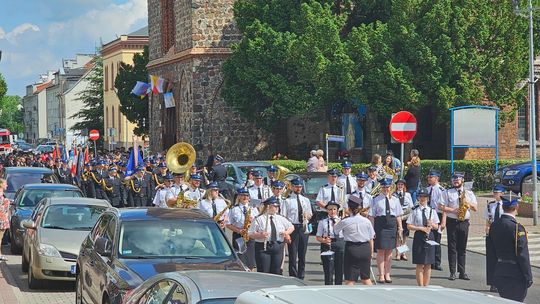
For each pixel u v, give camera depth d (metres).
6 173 29.06
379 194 18.48
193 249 12.37
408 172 24.83
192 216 13.16
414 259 17.39
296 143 52.09
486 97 40.88
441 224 18.89
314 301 4.98
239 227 16.75
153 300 8.38
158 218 12.95
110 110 93.06
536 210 27.06
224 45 50.69
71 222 18.30
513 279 13.16
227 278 8.41
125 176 29.67
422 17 40.41
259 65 44.47
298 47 42.34
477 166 39.09
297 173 27.73
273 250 16.33
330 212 16.56
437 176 19.28
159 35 58.34
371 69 40.50
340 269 16.59
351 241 15.84
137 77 70.75
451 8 39.84
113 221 13.16
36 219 18.86
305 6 42.91
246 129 51.22
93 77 101.38
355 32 40.97
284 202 18.06
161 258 12.09
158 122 58.78
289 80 44.72
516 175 33.50
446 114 40.25
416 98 39.62
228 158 51.00
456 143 32.62
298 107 43.84
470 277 19.31
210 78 50.78
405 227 21.16
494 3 40.50
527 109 47.12
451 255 18.95
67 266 16.97
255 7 46.34
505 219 13.20
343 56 41.03
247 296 5.24
